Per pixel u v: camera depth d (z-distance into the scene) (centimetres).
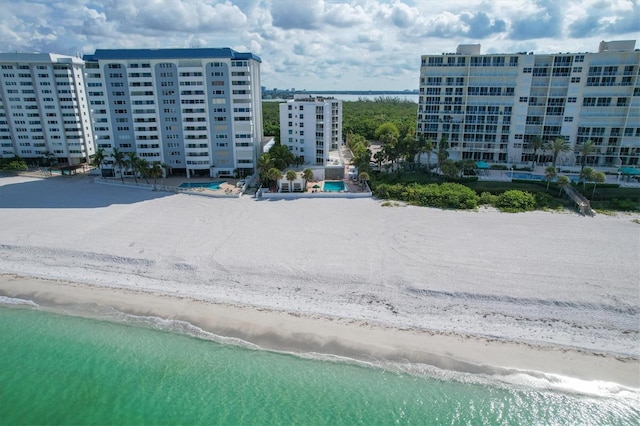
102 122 10212
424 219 7281
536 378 3769
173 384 3847
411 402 3594
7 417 3575
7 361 4134
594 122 9631
